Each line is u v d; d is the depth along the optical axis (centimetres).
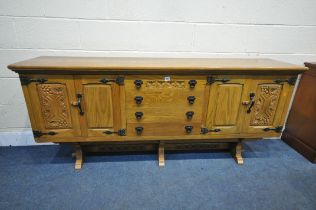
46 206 108
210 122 126
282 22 147
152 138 126
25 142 161
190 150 158
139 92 113
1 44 134
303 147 156
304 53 157
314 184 129
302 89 157
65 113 115
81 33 137
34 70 103
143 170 137
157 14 137
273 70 114
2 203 109
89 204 110
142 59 135
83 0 130
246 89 119
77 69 104
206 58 148
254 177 133
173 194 118
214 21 142
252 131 131
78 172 133
